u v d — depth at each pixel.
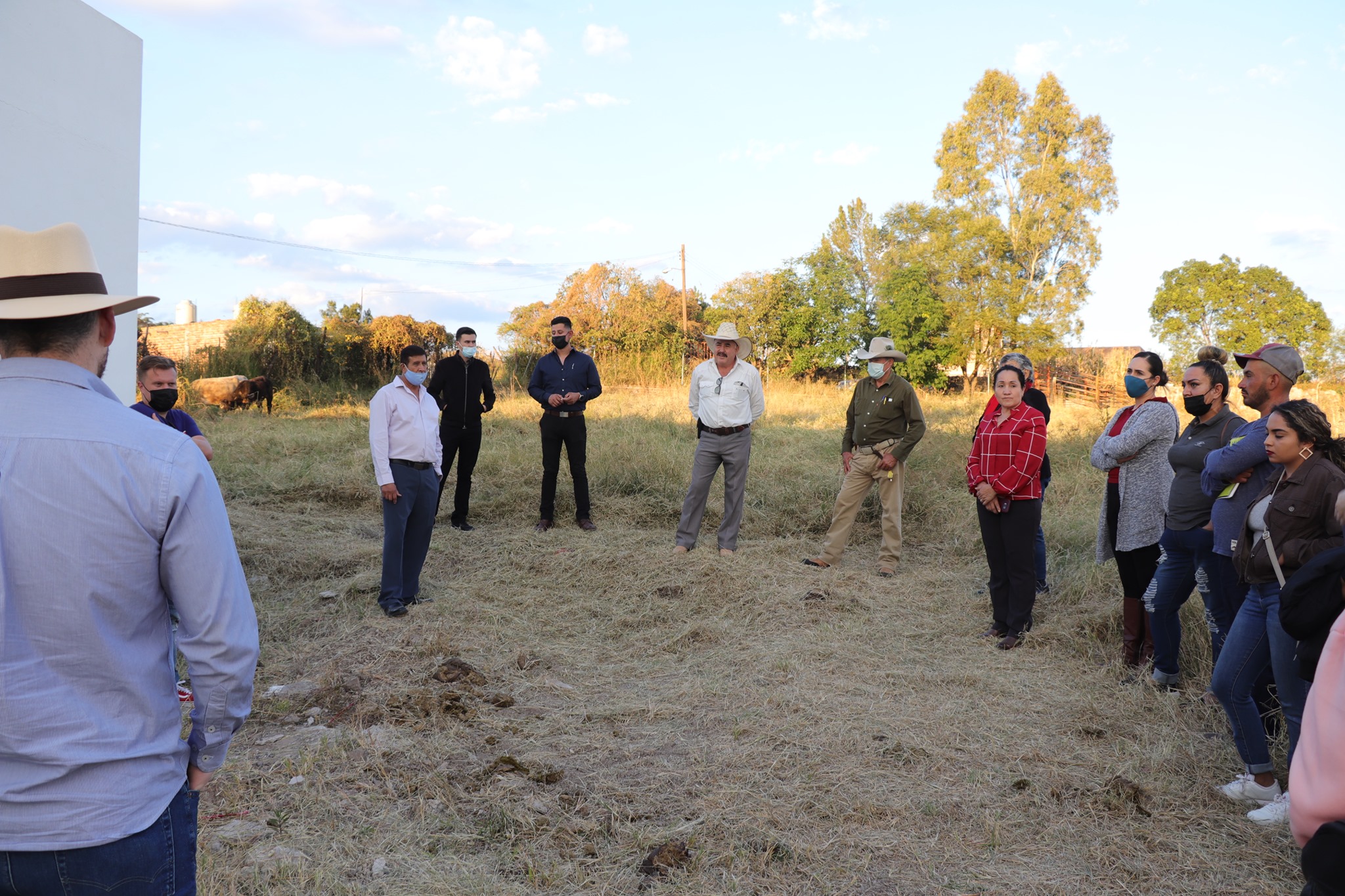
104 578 1.38
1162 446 4.38
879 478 6.51
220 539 1.50
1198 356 4.05
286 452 10.55
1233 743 3.58
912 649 4.86
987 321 30.34
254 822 2.88
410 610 5.29
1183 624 4.57
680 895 2.56
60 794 1.35
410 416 5.23
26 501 1.34
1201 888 2.63
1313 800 1.82
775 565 6.47
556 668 4.55
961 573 6.52
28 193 4.91
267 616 5.21
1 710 1.32
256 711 3.88
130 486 1.40
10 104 4.77
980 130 34.53
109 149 5.49
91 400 1.45
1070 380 26.25
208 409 15.79
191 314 25.91
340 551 6.63
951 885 2.64
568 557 6.46
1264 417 3.36
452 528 7.53
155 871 1.44
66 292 1.47
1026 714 3.92
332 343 22.47
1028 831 2.94
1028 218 33.16
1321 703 1.85
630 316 28.88
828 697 4.08
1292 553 2.89
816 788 3.20
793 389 20.30
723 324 6.69
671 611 5.49
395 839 2.82
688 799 3.13
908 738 3.61
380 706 3.89
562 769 3.32
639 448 9.84
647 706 4.00
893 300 31.39
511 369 20.17
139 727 1.44
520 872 2.67
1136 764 3.39
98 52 5.38
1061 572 6.21
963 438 9.98
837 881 2.65
